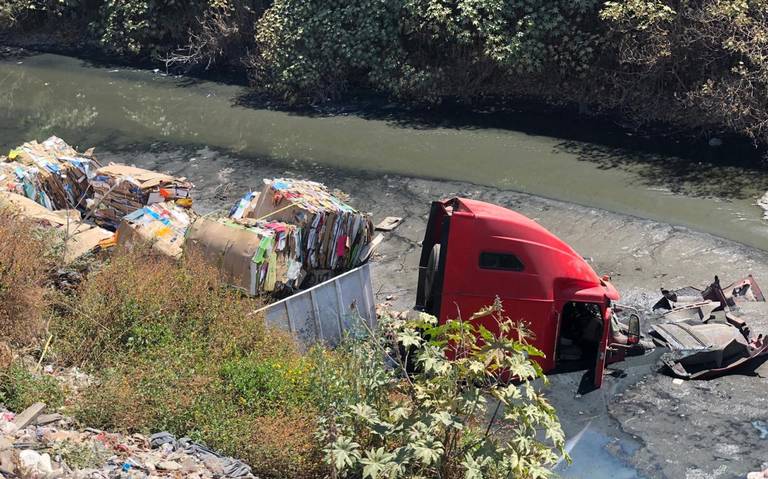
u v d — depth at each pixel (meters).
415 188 16.41
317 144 19.19
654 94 19.03
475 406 7.20
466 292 10.17
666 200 15.48
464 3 20.06
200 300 9.92
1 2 27.94
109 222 12.41
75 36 28.20
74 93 23.61
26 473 6.13
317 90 22.02
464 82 21.23
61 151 13.47
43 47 27.98
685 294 12.07
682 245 13.58
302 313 10.41
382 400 7.83
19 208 10.77
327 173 17.38
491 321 10.23
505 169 17.27
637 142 18.20
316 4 22.08
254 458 7.53
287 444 7.58
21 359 8.30
